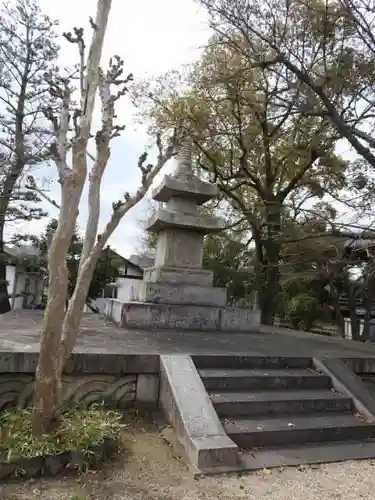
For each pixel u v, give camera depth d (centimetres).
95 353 522
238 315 963
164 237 973
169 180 938
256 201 1698
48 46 1800
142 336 743
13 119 1730
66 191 400
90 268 434
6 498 337
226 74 1285
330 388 605
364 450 487
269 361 625
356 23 873
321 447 484
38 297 2228
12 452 372
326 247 1158
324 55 935
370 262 1006
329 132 1440
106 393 525
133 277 2672
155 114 1530
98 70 432
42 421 398
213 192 965
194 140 1440
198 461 408
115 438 428
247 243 1842
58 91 427
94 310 2027
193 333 857
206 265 1750
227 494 370
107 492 357
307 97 927
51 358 397
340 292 2014
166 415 512
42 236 1780
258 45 1152
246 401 517
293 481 404
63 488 358
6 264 1858
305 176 1606
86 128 412
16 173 1596
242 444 462
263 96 1431
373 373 678
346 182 1507
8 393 481
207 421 458
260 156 1673
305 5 968
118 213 436
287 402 537
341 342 906
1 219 1656
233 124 1553
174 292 923
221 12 1055
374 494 390
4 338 600
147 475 393
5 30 1805
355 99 1025
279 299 1717
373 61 962
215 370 577
